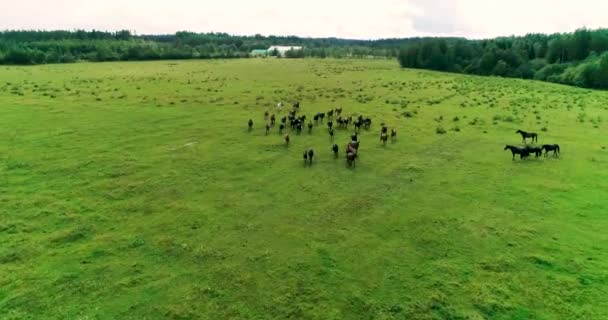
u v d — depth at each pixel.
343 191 25.64
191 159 31.23
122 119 43.59
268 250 18.69
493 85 83.25
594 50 110.56
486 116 48.41
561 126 43.16
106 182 26.47
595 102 60.16
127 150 33.19
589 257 18.03
